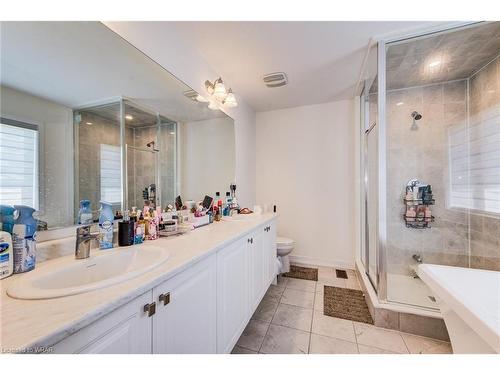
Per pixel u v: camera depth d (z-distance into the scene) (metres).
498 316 0.70
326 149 2.88
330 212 2.86
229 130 2.38
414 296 1.79
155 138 1.45
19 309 0.51
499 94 1.80
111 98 1.14
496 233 1.85
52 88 0.89
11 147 0.76
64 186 0.93
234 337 1.27
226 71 2.06
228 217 2.07
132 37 1.19
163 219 1.39
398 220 2.39
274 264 2.27
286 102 2.85
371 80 2.04
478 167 2.02
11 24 0.77
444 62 1.92
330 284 2.33
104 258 0.90
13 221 0.71
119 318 0.59
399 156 2.38
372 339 1.47
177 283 0.81
